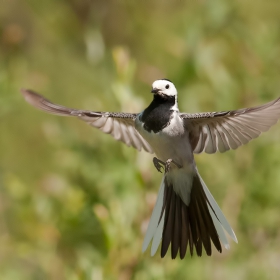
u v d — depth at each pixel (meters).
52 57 16.23
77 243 12.23
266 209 12.21
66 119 14.20
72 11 17.36
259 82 13.07
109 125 10.25
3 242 13.05
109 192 11.98
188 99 12.99
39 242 12.45
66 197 12.38
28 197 12.64
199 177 9.86
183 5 15.08
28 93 9.49
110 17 16.94
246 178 12.38
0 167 15.48
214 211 9.70
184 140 9.73
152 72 14.59
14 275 12.62
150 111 9.80
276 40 13.43
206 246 9.68
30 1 16.53
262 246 12.27
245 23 13.91
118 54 11.77
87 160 12.27
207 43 13.74
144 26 16.05
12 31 15.10
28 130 15.66
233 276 11.90
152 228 9.80
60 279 12.23
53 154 15.62
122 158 11.66
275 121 9.16
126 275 10.34
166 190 10.05
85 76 15.88
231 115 9.03
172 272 10.62
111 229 10.41
